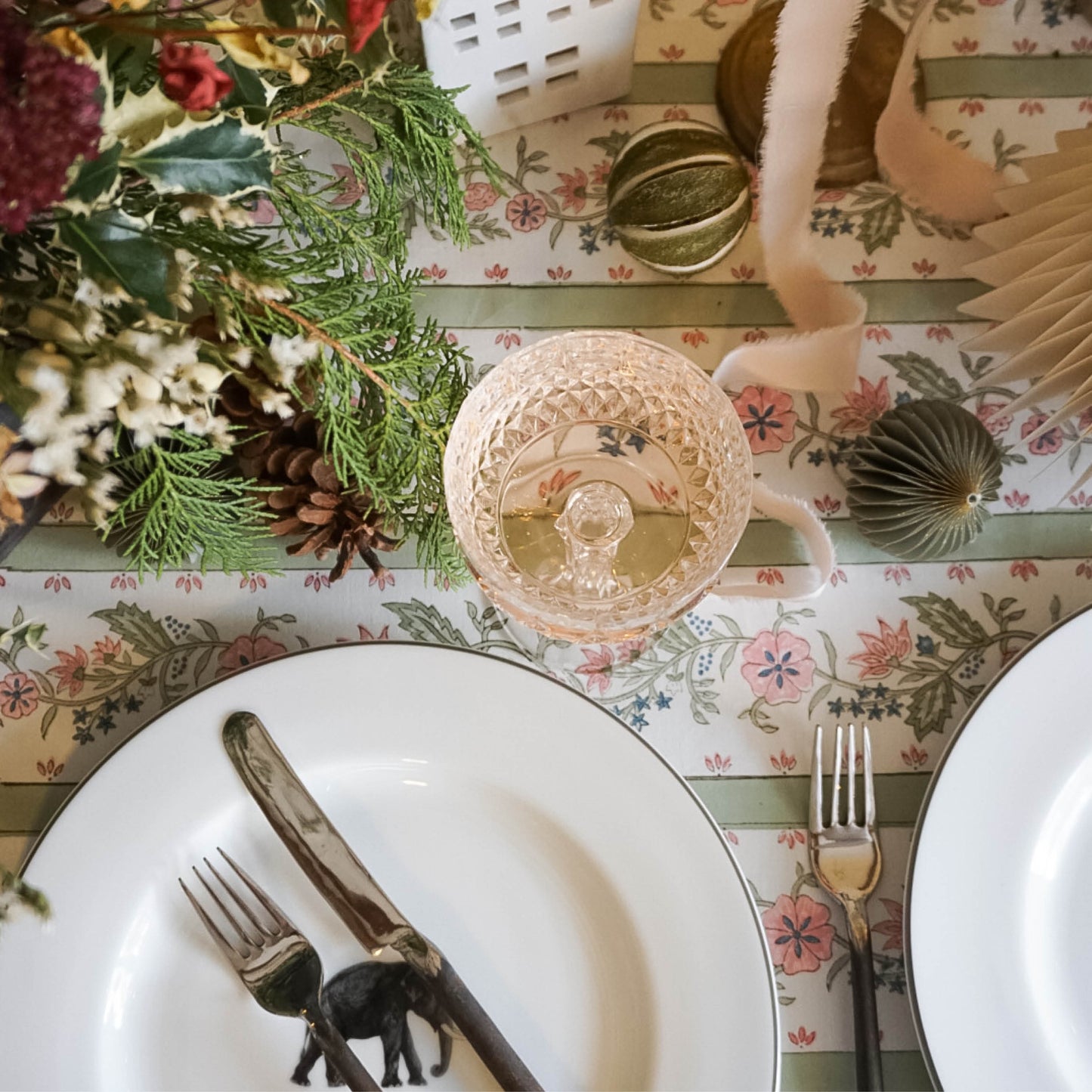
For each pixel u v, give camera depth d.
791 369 0.58
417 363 0.48
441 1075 0.49
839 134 0.63
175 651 0.57
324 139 0.63
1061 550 0.58
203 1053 0.49
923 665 0.57
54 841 0.49
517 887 0.51
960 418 0.54
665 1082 0.47
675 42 0.65
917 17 0.54
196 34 0.34
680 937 0.48
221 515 0.47
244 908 0.49
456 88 0.57
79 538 0.57
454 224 0.53
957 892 0.49
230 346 0.41
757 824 0.54
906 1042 0.51
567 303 0.62
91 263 0.35
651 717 0.56
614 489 0.55
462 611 0.58
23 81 0.31
